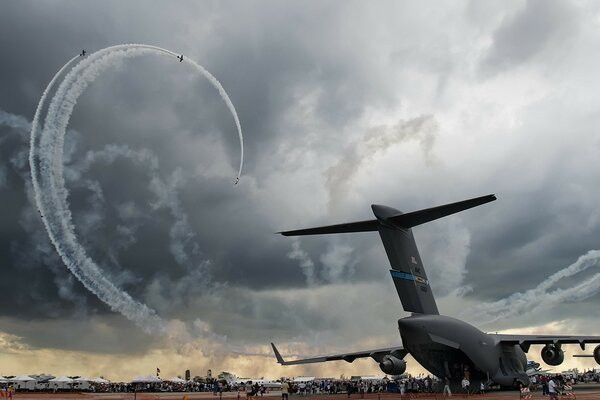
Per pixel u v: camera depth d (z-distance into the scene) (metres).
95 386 77.19
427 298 32.94
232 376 86.25
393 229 30.62
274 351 43.78
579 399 28.94
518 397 31.80
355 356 42.50
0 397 40.75
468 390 34.03
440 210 28.00
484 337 34.84
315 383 66.81
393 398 35.00
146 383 75.94
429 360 33.19
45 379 78.56
